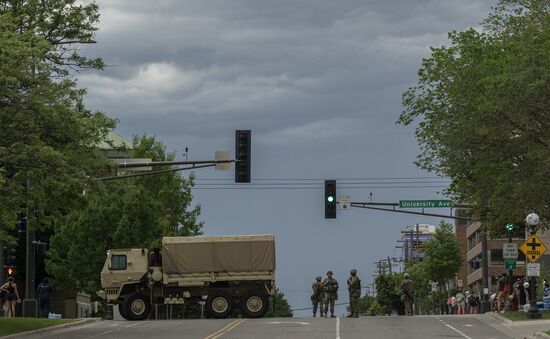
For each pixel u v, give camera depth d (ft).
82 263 279.28
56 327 152.66
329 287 188.24
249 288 190.60
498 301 215.92
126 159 176.76
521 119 145.28
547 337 120.06
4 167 133.08
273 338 123.85
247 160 162.71
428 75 182.39
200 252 189.47
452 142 163.73
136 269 191.11
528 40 141.28
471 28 175.94
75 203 146.41
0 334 132.36
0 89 127.65
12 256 190.29
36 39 135.54
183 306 305.73
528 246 162.61
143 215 279.69
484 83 145.79
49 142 139.85
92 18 161.27
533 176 150.92
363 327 145.89
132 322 174.19
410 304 206.18
